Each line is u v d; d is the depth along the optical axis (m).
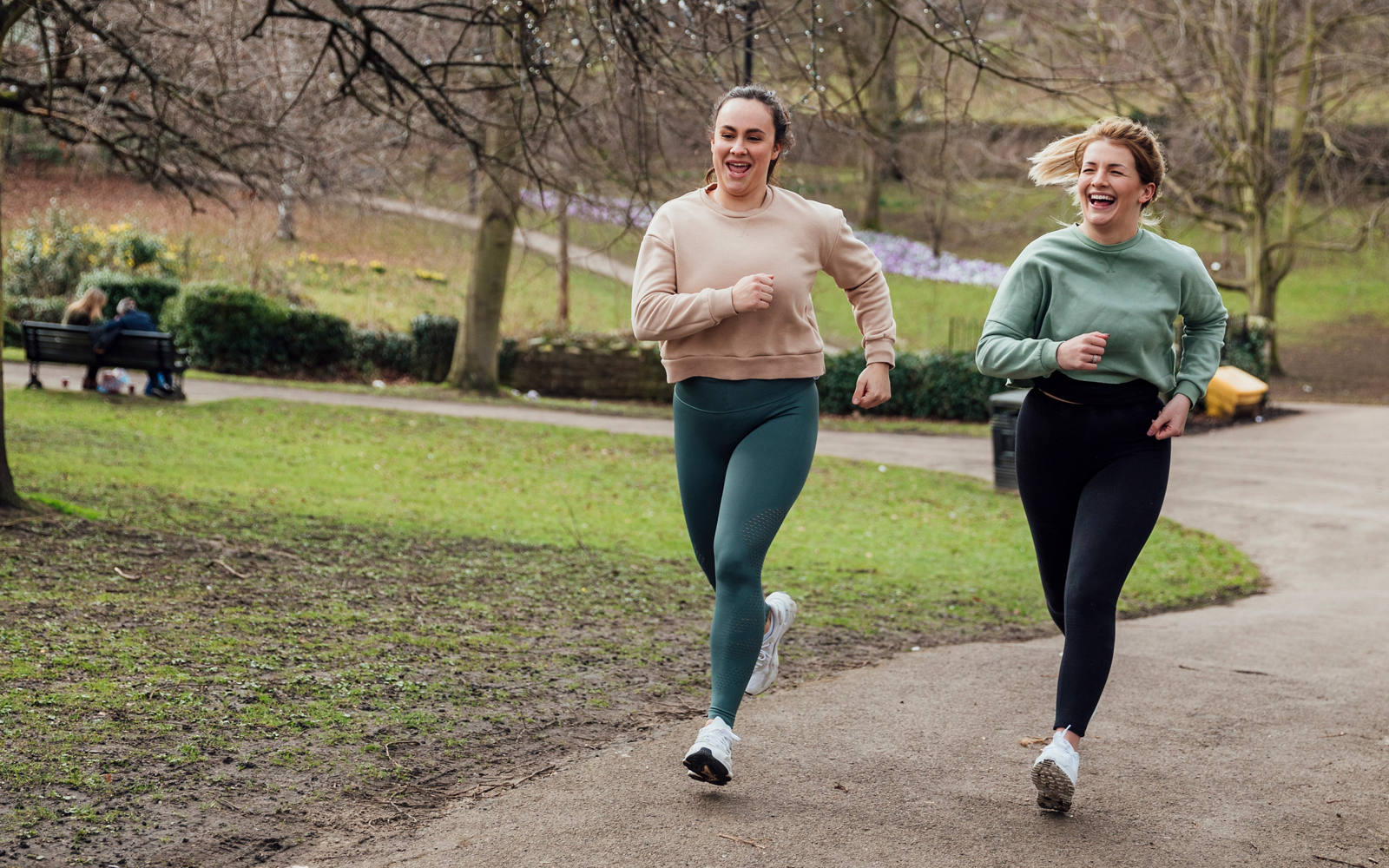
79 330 15.88
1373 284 39.50
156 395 16.16
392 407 18.03
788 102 8.48
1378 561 9.33
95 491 8.60
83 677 4.04
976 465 16.12
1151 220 3.80
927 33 8.21
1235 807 3.45
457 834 3.09
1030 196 32.28
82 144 10.82
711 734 3.28
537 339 24.38
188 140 11.02
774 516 3.43
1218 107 24.08
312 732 3.76
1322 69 26.30
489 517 9.96
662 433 17.78
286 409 16.28
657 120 9.02
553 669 4.79
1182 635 6.20
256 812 3.12
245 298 22.42
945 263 39.56
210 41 10.01
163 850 2.86
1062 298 3.55
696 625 5.94
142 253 27.64
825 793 3.48
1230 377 21.00
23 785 3.13
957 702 4.55
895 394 23.06
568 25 8.25
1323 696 4.79
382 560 7.02
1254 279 28.78
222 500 8.98
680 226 3.54
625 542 9.12
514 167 9.16
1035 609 7.18
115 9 10.55
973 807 3.39
